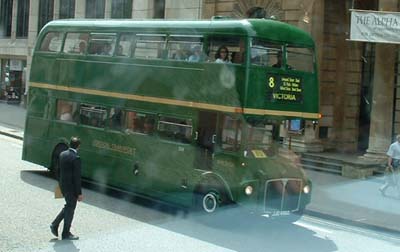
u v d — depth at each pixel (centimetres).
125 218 1305
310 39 1352
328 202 1617
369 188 1845
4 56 4775
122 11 3497
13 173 1803
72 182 1075
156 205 1483
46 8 4328
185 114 1368
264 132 1281
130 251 1020
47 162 1791
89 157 1641
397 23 1814
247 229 1284
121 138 1546
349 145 2422
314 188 1820
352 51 2423
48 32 1830
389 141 2048
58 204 1370
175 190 1394
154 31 1471
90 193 1603
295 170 1323
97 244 1057
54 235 1088
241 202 1233
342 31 2414
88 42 1677
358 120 2445
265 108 1260
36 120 1847
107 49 1612
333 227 1379
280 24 1305
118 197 1565
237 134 1254
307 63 1348
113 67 1584
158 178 1436
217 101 1290
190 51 1376
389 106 2052
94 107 1644
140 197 1581
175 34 1417
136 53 1521
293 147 2309
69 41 1747
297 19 2344
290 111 1308
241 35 1255
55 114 1777
